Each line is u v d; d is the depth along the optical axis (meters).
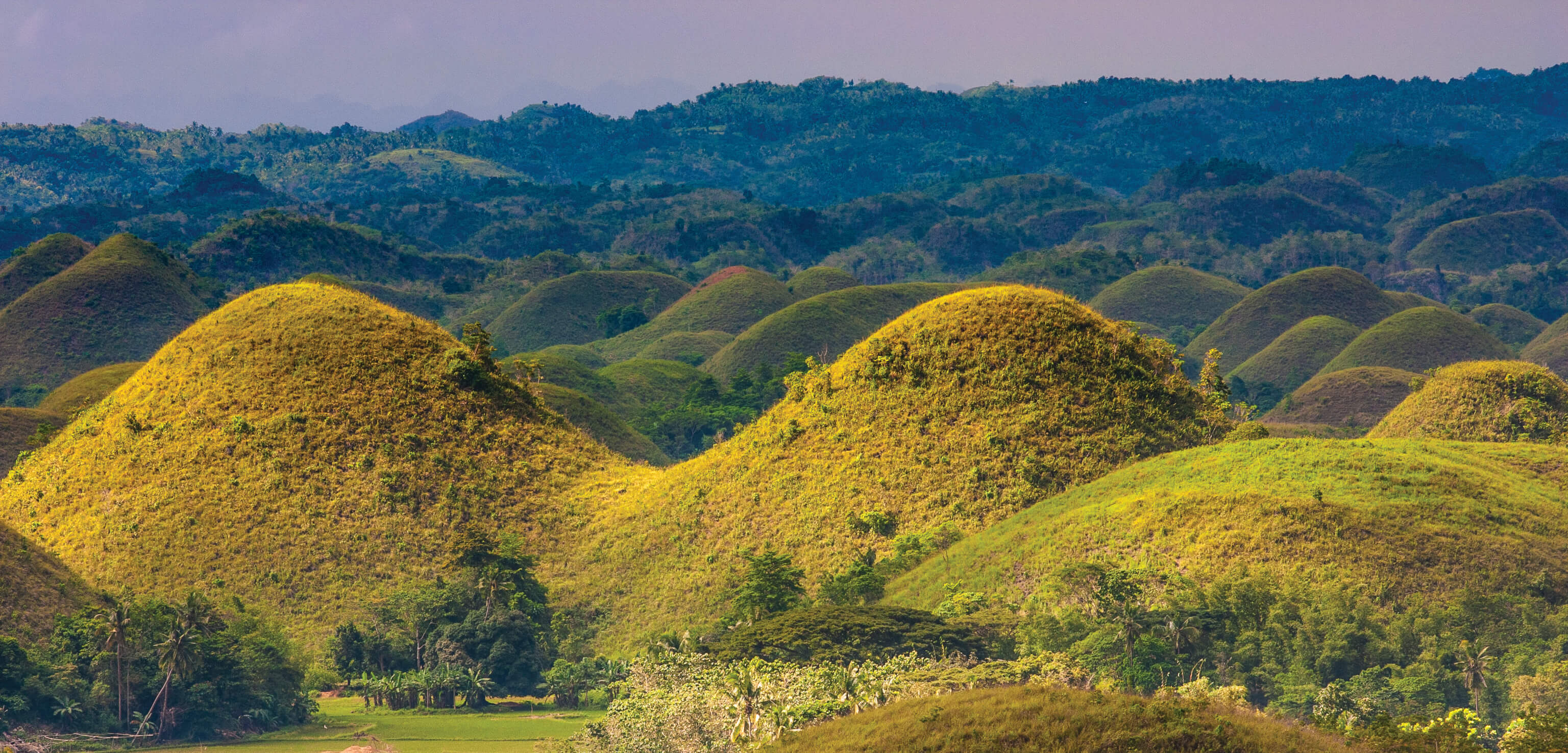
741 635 163.12
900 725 89.94
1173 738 83.62
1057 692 91.06
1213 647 152.00
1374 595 160.25
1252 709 108.69
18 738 148.25
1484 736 128.88
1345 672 148.75
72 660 166.00
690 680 138.62
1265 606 157.00
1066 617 157.62
